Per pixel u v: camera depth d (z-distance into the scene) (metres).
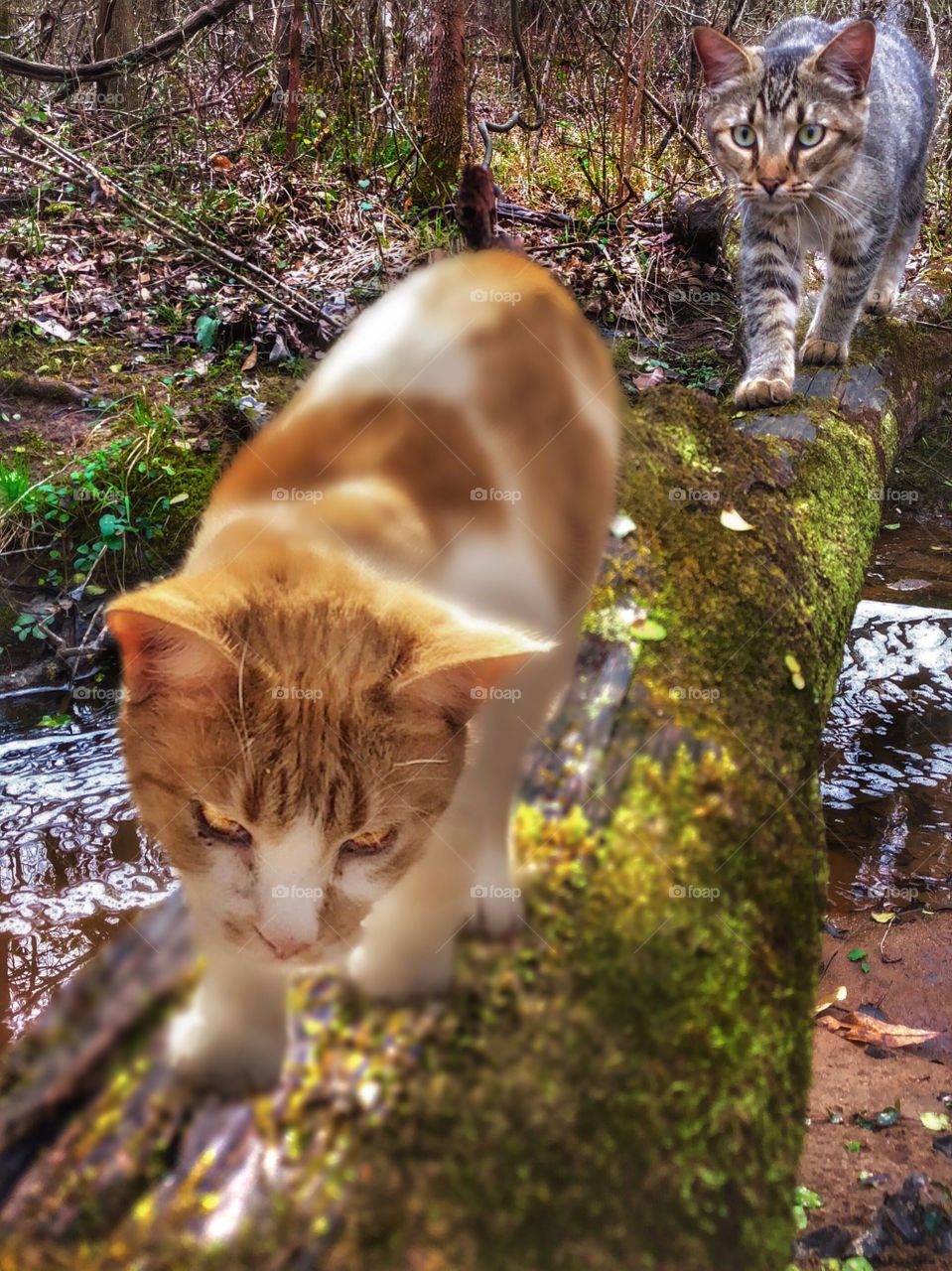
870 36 0.90
